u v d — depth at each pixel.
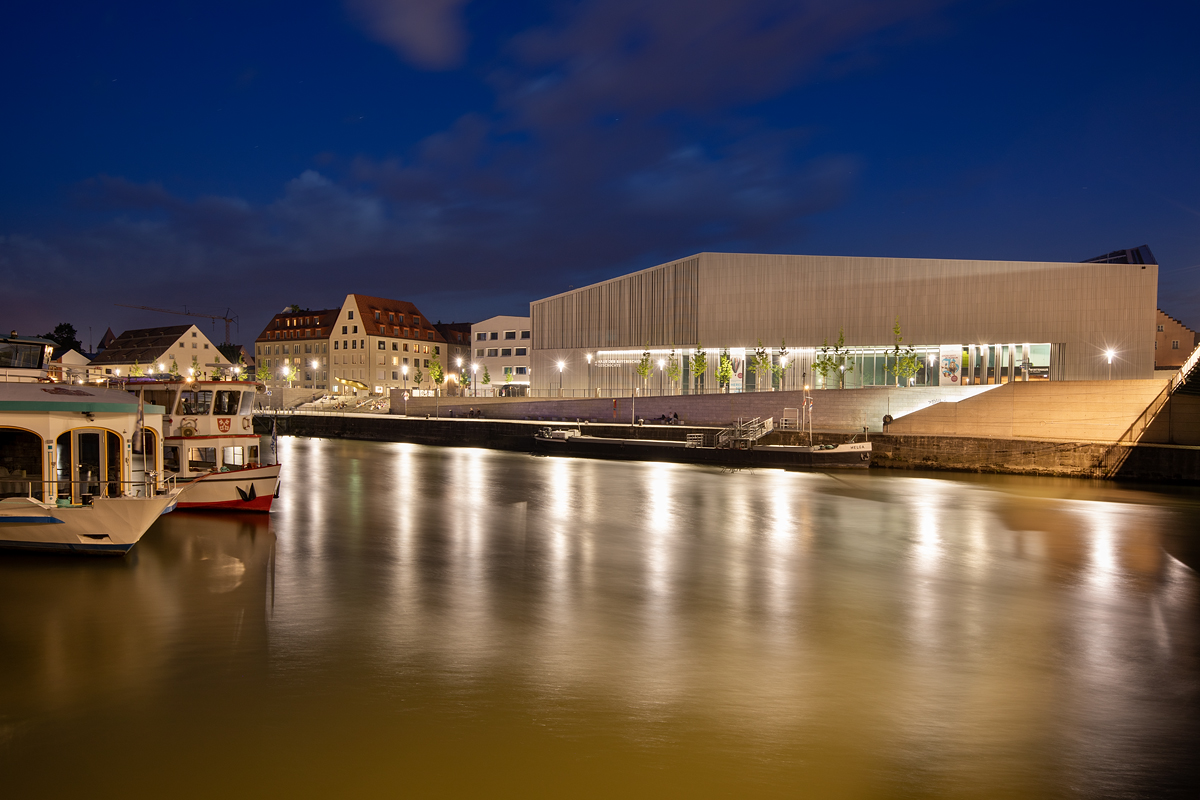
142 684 11.09
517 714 10.13
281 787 8.23
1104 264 70.62
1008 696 11.16
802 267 77.75
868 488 39.34
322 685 11.09
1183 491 38.09
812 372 77.12
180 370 124.25
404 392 89.62
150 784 8.27
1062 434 46.06
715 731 9.71
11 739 9.32
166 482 23.14
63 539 18.73
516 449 66.31
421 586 17.30
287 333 134.62
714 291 80.25
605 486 39.59
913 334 74.69
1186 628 14.93
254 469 27.92
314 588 16.95
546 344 90.00
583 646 13.04
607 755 9.00
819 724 10.00
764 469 49.69
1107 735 9.84
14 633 13.52
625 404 69.25
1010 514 30.38
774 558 21.44
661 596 16.75
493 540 23.64
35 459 18.86
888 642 13.70
